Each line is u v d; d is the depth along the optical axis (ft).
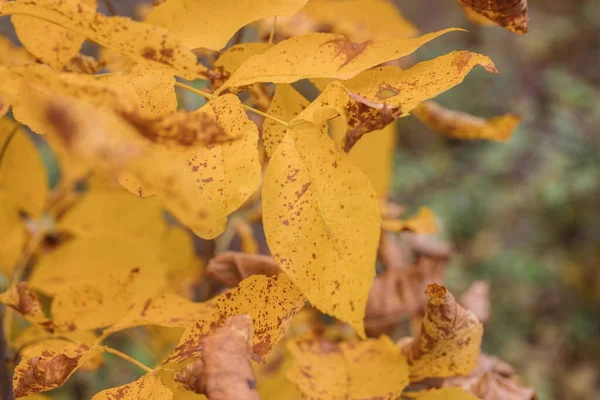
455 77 1.82
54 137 1.46
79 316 2.13
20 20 1.98
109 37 1.78
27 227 2.85
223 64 1.99
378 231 1.76
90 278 2.52
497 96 14.58
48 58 2.00
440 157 13.30
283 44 1.87
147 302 2.05
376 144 2.41
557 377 11.05
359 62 1.85
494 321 11.37
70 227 2.62
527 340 11.53
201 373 1.73
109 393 1.88
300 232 1.78
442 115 2.47
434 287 2.03
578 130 13.04
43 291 2.51
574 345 11.57
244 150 1.79
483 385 2.29
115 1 3.69
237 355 1.72
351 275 1.75
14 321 2.85
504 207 12.17
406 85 1.85
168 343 2.79
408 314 2.47
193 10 1.93
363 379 2.13
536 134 13.37
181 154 1.78
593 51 16.24
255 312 1.89
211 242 2.78
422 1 16.33
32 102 1.46
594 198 12.31
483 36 15.98
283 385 2.52
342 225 1.77
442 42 15.75
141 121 1.56
